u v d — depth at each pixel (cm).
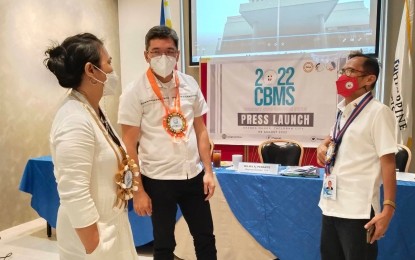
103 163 107
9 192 349
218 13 444
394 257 219
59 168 97
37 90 377
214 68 415
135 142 158
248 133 410
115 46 507
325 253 160
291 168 264
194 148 165
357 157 144
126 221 119
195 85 176
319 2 398
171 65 157
